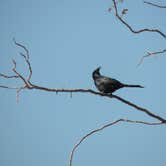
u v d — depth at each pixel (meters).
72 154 12.73
